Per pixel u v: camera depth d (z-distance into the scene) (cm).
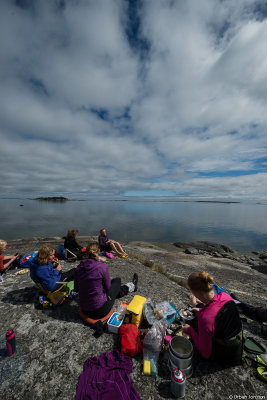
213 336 218
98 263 310
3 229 2905
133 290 435
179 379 193
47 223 3759
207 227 4216
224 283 746
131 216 6119
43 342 276
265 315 327
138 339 260
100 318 319
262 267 1143
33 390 204
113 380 209
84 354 256
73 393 202
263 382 218
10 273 543
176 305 390
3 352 253
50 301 362
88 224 3744
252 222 5609
